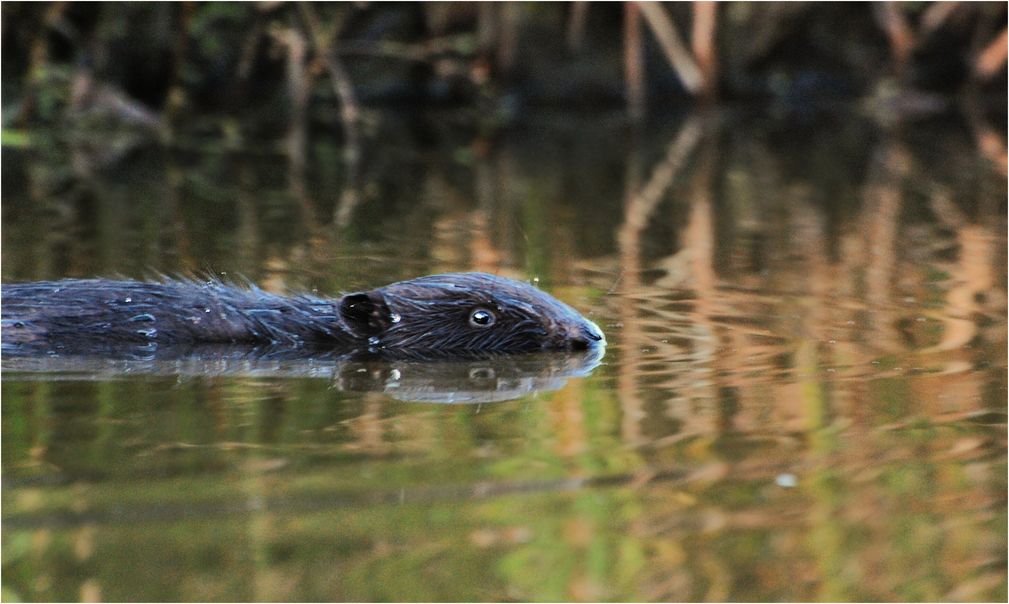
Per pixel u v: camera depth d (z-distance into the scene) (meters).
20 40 25.25
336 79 26.28
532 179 20.42
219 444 7.16
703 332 10.14
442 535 6.00
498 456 7.01
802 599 5.50
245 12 26.50
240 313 9.91
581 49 30.31
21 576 5.54
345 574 5.64
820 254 13.95
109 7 25.69
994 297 11.48
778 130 27.48
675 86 30.72
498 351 9.67
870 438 7.37
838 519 6.26
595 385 8.53
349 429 7.47
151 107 27.09
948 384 8.47
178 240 14.25
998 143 25.06
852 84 31.59
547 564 5.75
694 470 6.85
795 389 8.37
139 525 6.03
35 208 16.28
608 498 6.45
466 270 12.97
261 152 23.41
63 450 7.01
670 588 5.60
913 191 19.09
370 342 9.82
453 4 28.52
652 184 20.00
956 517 6.26
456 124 28.12
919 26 31.23
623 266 13.24
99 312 9.71
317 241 14.48
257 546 5.85
